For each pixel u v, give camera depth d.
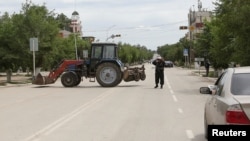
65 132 13.26
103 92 30.03
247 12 26.02
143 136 12.36
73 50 70.44
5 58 45.25
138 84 39.59
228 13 27.55
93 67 36.81
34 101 23.89
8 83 43.91
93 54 36.81
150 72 76.06
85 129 13.78
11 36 46.56
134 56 169.75
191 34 132.50
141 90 31.53
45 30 49.47
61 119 16.28
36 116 17.30
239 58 27.84
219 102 9.10
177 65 151.25
